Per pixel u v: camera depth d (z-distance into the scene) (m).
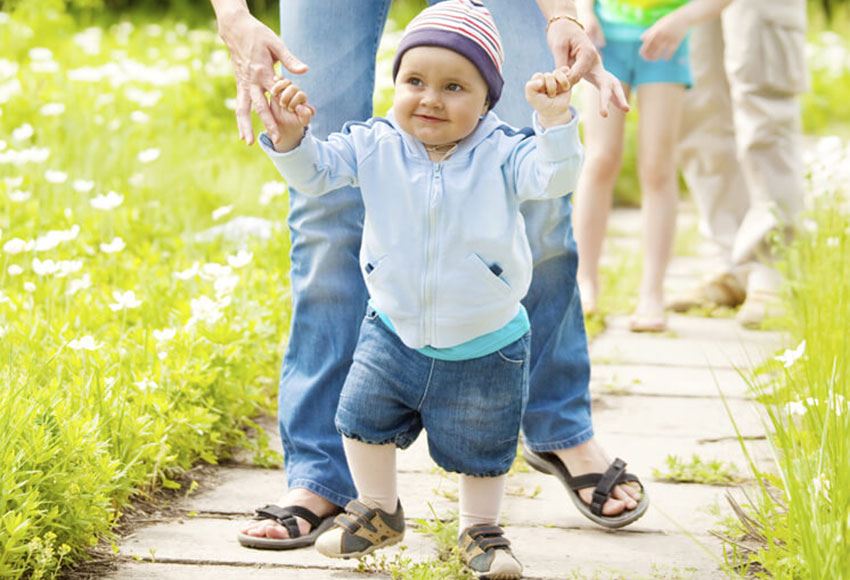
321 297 5.06
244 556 4.89
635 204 15.34
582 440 5.27
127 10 25.41
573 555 4.98
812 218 9.22
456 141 4.30
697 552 5.02
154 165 11.20
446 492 5.69
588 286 9.15
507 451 4.49
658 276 9.08
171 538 5.11
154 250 8.81
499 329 4.31
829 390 4.97
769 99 9.19
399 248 4.26
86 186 8.16
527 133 4.24
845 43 25.53
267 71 4.35
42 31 16.88
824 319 7.05
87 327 6.96
